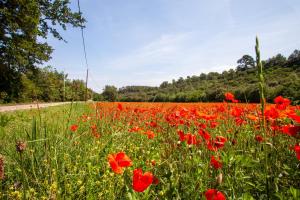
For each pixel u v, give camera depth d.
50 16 30.64
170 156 3.39
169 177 3.05
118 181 3.16
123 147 4.77
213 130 4.95
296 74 20.92
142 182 1.98
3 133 4.96
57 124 4.67
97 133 5.25
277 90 12.75
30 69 33.88
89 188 3.15
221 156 3.10
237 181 2.89
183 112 4.95
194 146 3.56
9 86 35.31
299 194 2.46
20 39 30.11
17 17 28.45
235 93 16.72
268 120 3.46
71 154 4.10
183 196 2.84
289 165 3.51
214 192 1.94
